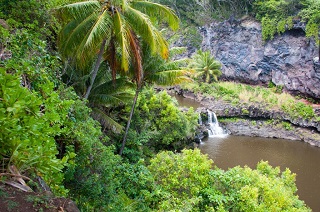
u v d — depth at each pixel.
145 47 13.16
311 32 28.20
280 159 20.91
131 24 10.75
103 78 14.20
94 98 13.64
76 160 6.89
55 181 3.63
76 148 7.20
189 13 43.62
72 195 7.01
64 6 9.84
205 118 26.66
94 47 10.60
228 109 28.67
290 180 12.77
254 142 24.42
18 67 4.89
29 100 2.95
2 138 2.74
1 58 5.55
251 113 28.27
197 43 41.91
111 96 13.65
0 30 6.12
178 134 18.61
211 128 26.30
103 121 13.52
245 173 10.91
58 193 3.63
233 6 38.84
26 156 2.88
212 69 37.25
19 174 2.82
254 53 35.41
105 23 9.84
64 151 7.04
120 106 16.97
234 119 28.22
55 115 3.17
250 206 9.19
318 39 27.78
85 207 6.93
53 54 10.78
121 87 13.84
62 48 10.59
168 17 11.87
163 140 17.98
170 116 17.91
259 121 27.91
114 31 10.80
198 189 9.49
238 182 10.29
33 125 2.85
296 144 24.19
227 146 23.08
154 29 10.86
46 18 9.84
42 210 2.57
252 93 32.19
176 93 37.69
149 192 9.70
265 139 25.33
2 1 8.78
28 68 5.25
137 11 10.55
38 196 2.71
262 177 11.02
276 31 32.47
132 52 11.38
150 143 17.88
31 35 7.27
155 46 10.72
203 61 37.19
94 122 8.85
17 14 8.75
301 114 26.36
